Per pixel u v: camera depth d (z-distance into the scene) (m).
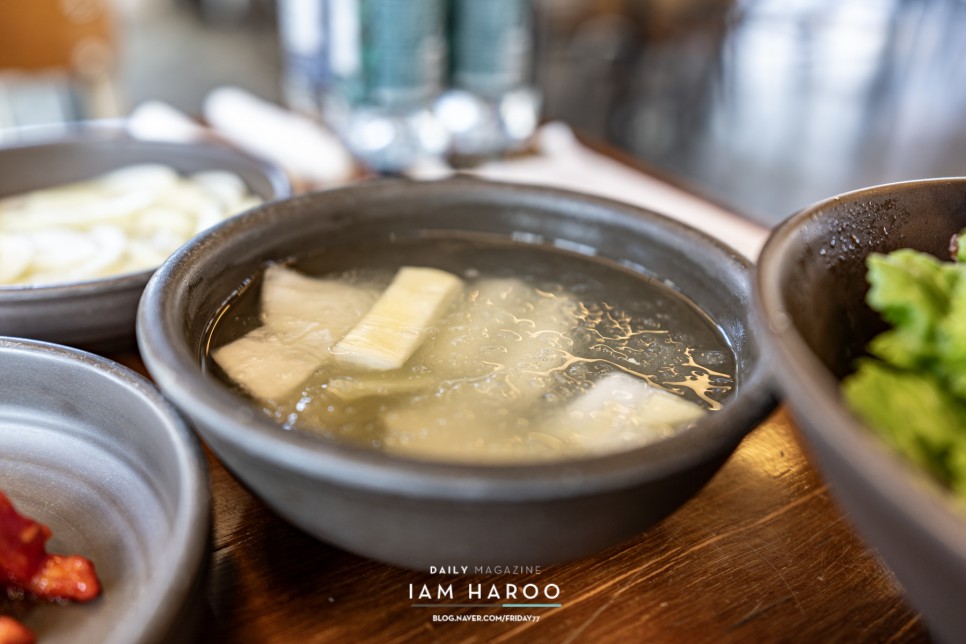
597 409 0.19
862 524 0.13
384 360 0.20
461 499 0.13
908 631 0.17
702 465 0.14
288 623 0.17
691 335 0.22
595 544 0.15
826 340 0.16
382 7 0.40
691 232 0.23
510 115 0.48
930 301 0.15
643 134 1.10
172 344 0.16
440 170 0.42
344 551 0.19
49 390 0.19
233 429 0.13
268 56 1.40
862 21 1.38
